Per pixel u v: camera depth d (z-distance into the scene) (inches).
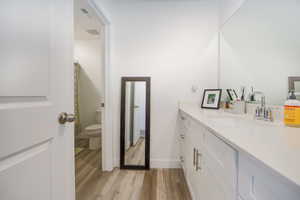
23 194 23.4
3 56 20.5
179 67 83.0
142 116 84.2
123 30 83.4
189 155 60.9
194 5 81.6
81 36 126.1
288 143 23.2
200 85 82.7
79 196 59.9
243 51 60.7
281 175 14.3
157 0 82.0
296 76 37.8
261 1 50.7
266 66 48.4
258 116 44.9
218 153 31.5
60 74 32.3
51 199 29.6
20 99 23.1
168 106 84.0
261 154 18.9
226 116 51.5
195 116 51.3
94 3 62.0
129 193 61.8
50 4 29.3
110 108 80.3
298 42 37.1
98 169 82.0
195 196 51.4
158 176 75.0
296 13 37.8
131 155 84.4
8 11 21.0
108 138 79.8
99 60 133.0
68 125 35.1
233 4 67.4
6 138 20.7
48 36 28.7
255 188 19.3
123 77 83.8
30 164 24.8
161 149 84.7
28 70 24.3
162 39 82.9
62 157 33.0
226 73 74.0
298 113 33.9
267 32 47.9
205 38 81.9
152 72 83.7
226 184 27.5
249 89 57.2
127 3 82.9
